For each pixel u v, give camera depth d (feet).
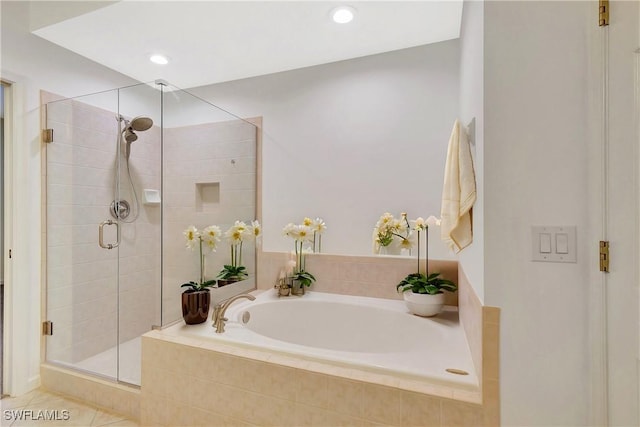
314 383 4.11
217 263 7.46
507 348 3.30
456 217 4.33
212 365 4.71
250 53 7.42
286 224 8.30
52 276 6.73
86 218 7.14
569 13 3.16
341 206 7.80
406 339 6.14
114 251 6.97
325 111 7.95
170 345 5.02
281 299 7.28
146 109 6.81
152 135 6.67
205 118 7.48
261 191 8.55
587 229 3.08
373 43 7.01
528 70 3.27
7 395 6.19
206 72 8.43
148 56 7.53
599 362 3.01
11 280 6.26
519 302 3.27
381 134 7.45
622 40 2.97
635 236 2.93
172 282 6.57
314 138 8.05
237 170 8.15
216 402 4.66
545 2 3.23
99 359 6.82
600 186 3.02
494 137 3.38
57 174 6.83
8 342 6.23
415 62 7.16
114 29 6.42
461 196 4.24
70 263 6.99
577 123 3.12
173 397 4.96
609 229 3.00
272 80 8.46
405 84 7.24
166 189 6.61
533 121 3.25
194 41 6.91
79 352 6.96
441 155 6.98
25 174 6.38
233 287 7.73
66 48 7.15
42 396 6.18
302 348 4.66
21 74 6.35
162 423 5.03
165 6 5.72
